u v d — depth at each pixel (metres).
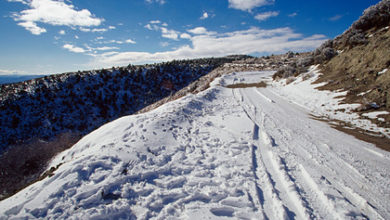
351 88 11.45
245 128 8.26
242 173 4.85
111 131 7.11
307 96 13.88
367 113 8.87
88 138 7.41
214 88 18.73
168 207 3.63
